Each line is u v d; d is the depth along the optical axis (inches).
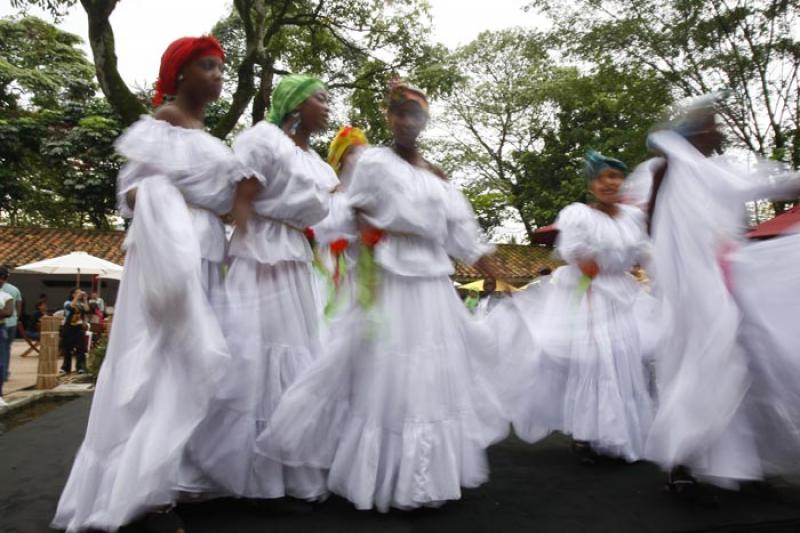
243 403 109.3
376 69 594.2
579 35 597.3
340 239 123.4
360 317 114.3
